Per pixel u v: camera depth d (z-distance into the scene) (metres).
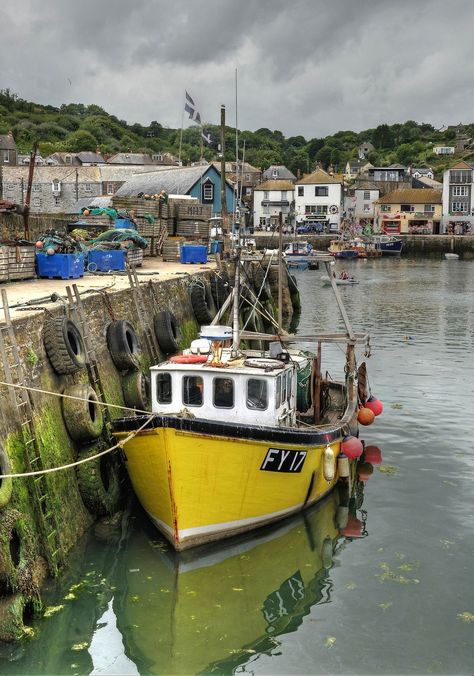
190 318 22.59
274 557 11.57
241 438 11.09
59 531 10.58
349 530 12.57
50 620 9.48
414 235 91.94
